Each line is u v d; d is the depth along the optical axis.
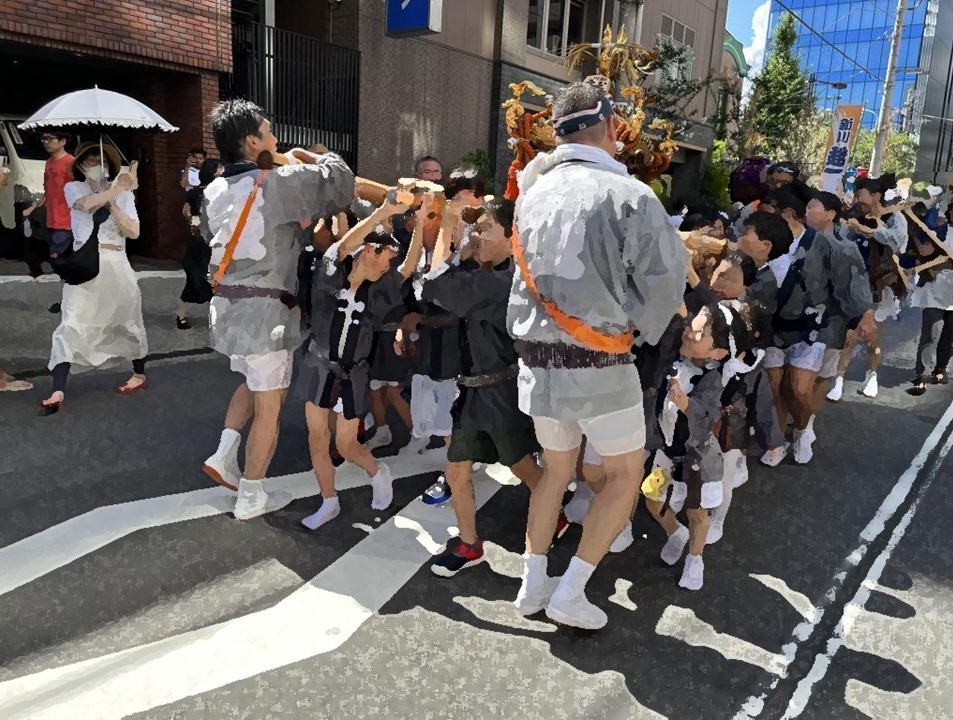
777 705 2.47
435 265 2.87
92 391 5.30
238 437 3.61
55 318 7.26
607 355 2.48
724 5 20.52
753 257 3.77
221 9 9.61
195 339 6.97
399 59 12.26
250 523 3.48
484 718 2.34
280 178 3.08
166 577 3.00
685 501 3.14
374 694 2.42
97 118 5.08
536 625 2.85
